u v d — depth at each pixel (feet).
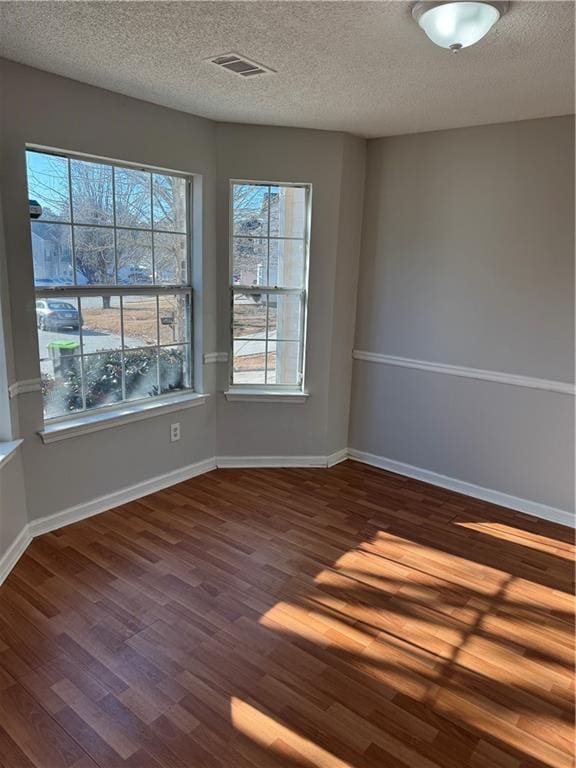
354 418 13.91
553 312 10.50
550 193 10.23
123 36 6.97
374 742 5.86
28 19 6.48
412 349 12.57
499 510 11.43
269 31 6.66
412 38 6.72
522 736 5.99
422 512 11.24
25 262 8.81
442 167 11.46
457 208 11.39
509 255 10.87
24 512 9.39
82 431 10.14
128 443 11.14
